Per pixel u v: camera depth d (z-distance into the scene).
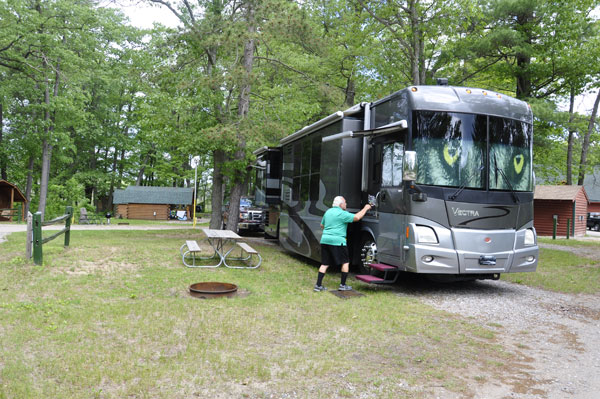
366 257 8.81
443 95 7.67
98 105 40.25
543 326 5.95
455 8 13.79
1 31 25.55
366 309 6.42
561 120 15.77
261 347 4.69
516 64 18.16
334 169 9.06
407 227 7.36
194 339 4.82
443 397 3.66
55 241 13.13
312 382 3.86
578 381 4.08
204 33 13.70
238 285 7.66
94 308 5.86
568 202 26.58
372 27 16.00
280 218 13.05
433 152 7.43
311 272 9.65
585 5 15.88
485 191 7.52
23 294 6.57
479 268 7.40
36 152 34.91
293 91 18.69
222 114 14.10
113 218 43.78
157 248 11.66
